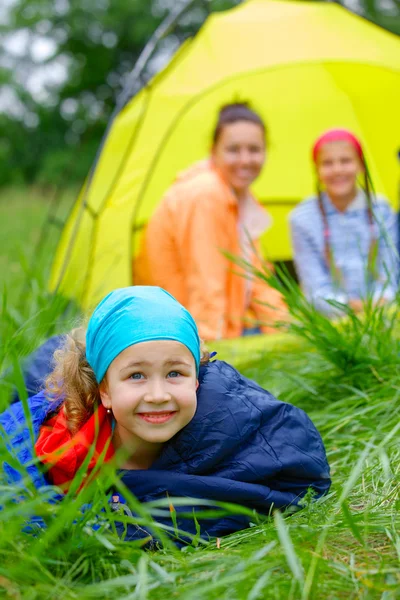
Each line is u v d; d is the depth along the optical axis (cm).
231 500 182
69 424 187
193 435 182
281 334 300
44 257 529
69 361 192
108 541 151
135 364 175
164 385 175
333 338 247
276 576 147
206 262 343
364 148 477
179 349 177
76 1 1914
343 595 142
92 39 1941
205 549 167
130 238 376
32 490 156
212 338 327
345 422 220
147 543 172
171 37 1756
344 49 429
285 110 482
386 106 469
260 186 482
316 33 432
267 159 483
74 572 152
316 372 255
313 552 150
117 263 362
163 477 181
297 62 423
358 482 198
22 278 454
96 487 157
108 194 378
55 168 1802
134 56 1950
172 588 145
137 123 393
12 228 794
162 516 179
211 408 184
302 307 255
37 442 187
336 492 190
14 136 2034
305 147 484
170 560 156
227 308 356
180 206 354
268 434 189
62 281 357
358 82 466
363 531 166
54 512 152
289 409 193
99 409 190
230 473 183
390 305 271
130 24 1855
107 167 385
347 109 479
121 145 392
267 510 186
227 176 375
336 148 382
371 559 155
